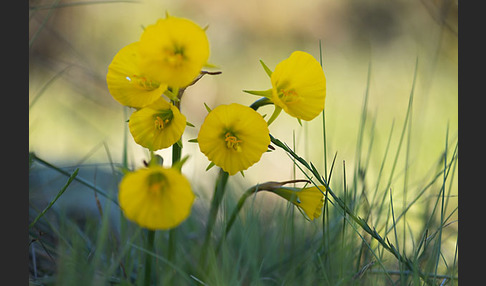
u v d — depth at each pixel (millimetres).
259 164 755
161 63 417
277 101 429
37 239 466
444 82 906
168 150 727
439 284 474
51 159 646
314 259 478
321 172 556
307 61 438
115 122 840
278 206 538
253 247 495
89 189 545
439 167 520
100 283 450
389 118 835
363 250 483
